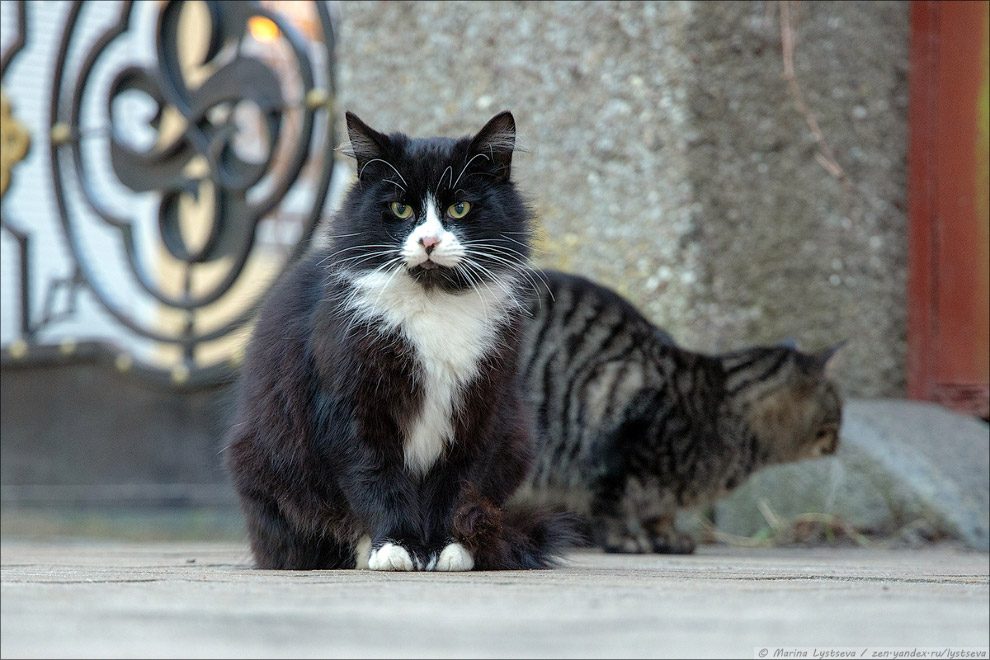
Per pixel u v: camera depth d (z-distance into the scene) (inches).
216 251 340.8
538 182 290.4
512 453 163.9
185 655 72.9
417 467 156.9
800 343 287.7
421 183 160.9
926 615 81.3
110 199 520.1
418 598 91.8
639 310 269.6
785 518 270.2
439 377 153.3
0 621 80.8
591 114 280.7
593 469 231.6
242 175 335.3
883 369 307.1
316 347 152.8
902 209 311.9
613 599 90.4
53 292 378.6
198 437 346.6
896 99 308.7
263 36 360.5
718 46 270.5
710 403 235.3
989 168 298.7
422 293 157.5
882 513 258.2
